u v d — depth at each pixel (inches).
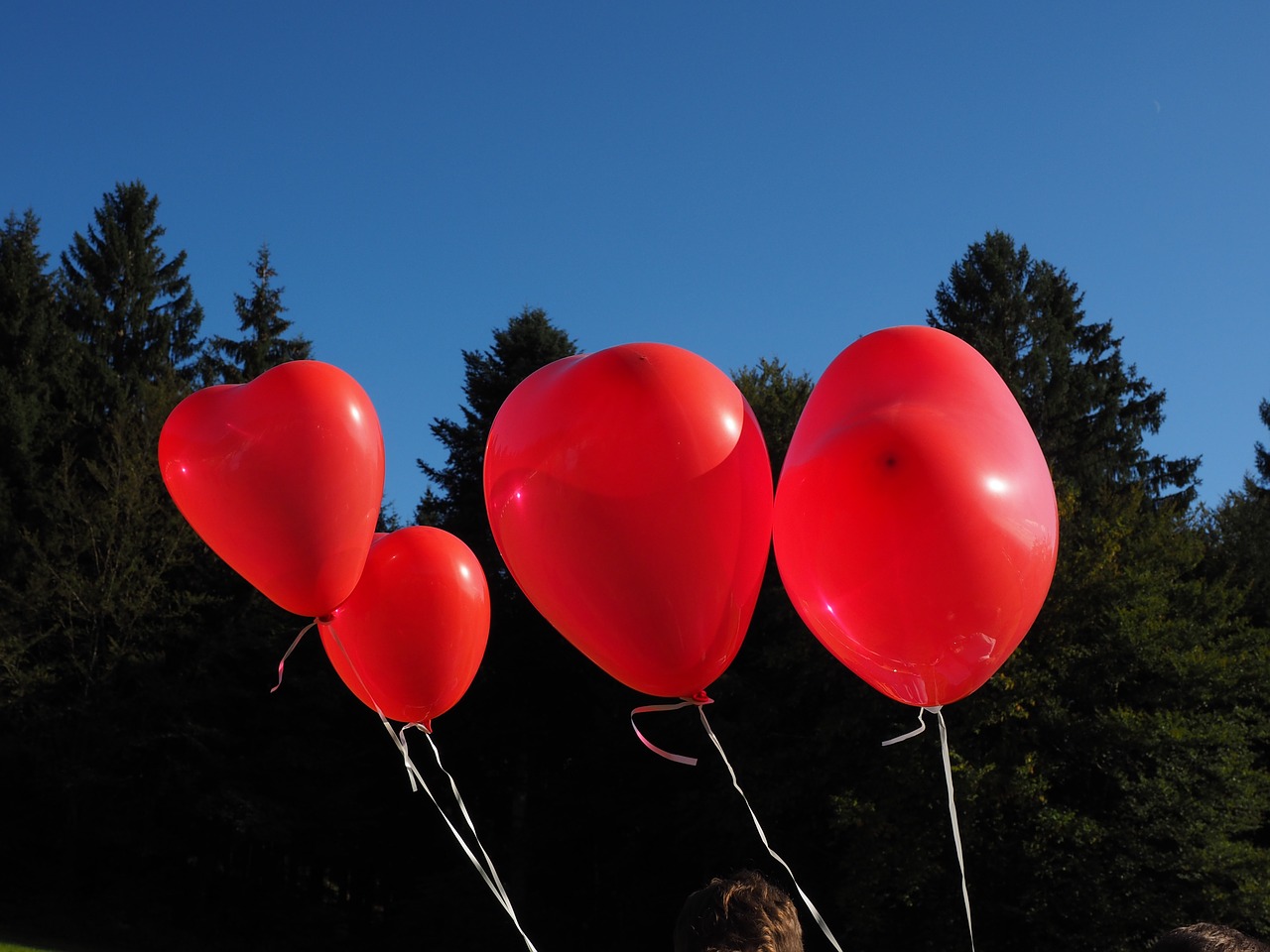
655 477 121.4
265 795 950.4
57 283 1360.7
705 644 125.6
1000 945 631.2
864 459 111.7
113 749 912.3
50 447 1111.0
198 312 1445.6
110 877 956.6
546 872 952.3
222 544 156.2
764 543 127.7
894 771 645.9
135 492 964.6
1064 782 655.1
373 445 157.5
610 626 125.2
